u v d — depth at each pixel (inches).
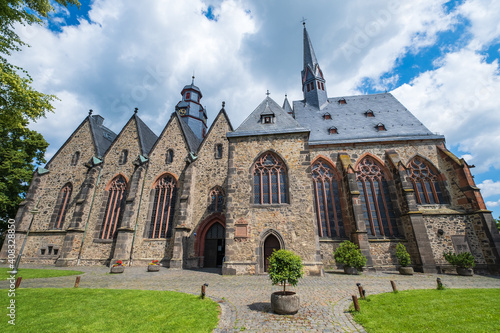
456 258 636.1
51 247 913.5
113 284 477.7
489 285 469.4
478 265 676.7
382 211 789.2
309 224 623.8
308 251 601.9
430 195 791.7
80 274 623.8
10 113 431.5
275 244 629.0
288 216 637.9
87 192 948.6
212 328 245.3
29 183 1087.6
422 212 743.1
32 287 439.5
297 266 315.3
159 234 871.7
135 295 367.2
